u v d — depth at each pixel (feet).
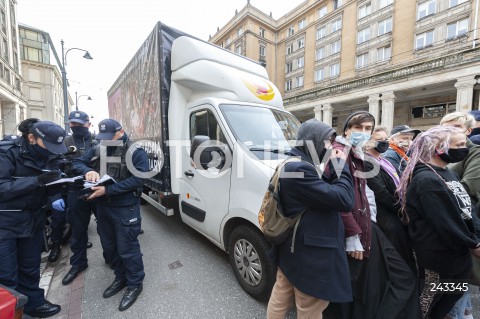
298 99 77.15
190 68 10.29
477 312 7.54
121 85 20.02
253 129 8.93
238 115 9.13
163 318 7.25
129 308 7.66
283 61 107.55
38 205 6.85
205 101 9.66
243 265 8.18
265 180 7.04
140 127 14.79
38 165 6.52
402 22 66.44
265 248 7.27
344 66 82.33
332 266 4.63
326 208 4.44
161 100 11.11
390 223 6.13
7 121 91.50
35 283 7.20
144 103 13.78
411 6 64.34
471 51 42.27
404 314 5.41
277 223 4.89
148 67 12.63
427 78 48.29
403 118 63.87
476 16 53.52
